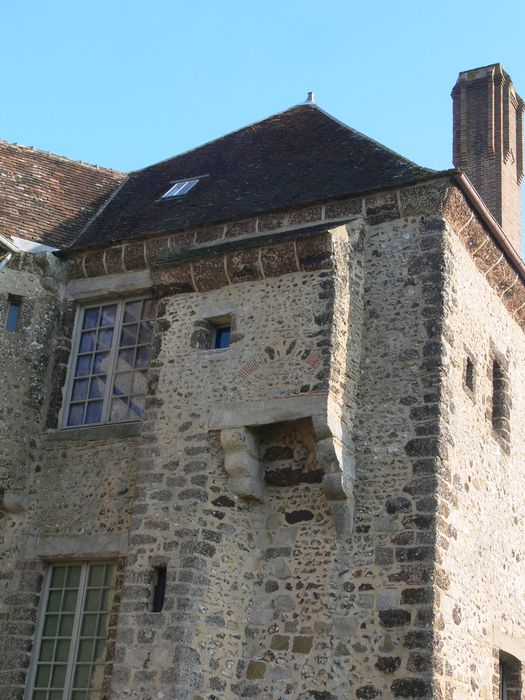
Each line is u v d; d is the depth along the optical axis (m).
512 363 13.51
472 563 11.09
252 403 11.09
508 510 12.57
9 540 12.30
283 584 10.76
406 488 10.52
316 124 15.19
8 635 11.78
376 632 10.05
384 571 10.27
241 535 10.98
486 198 15.10
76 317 13.51
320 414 10.59
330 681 10.09
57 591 11.98
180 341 11.90
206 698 10.20
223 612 10.59
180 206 14.28
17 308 13.25
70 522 12.06
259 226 12.43
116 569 11.63
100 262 13.37
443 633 10.00
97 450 12.32
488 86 15.76
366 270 11.76
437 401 10.77
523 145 16.12
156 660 10.27
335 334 10.98
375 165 12.84
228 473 11.09
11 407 12.66
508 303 13.48
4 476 12.34
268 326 11.37
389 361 11.19
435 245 11.48
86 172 16.38
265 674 10.45
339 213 12.07
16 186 15.04
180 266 12.11
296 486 11.09
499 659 11.66
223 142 16.20
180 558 10.64
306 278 11.36
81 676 11.34
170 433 11.44
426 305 11.26
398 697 9.69
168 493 11.12
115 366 12.92
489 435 12.26
